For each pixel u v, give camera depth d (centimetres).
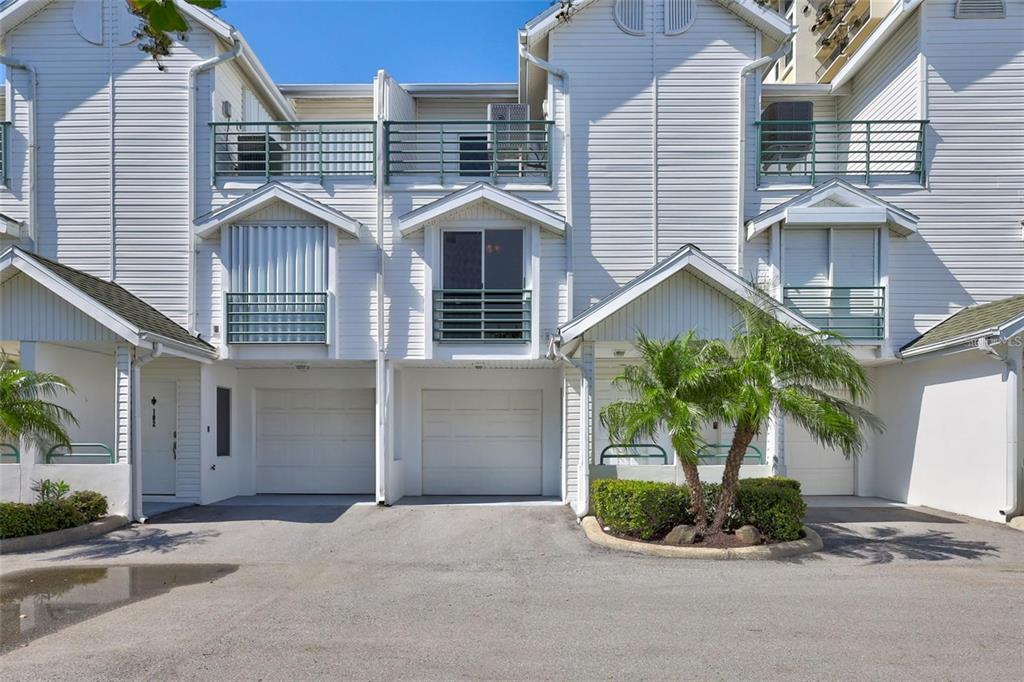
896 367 1298
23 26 1291
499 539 931
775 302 984
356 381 1403
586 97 1283
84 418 1196
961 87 1281
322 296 1218
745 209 1277
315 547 892
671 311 1043
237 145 1354
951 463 1136
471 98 1582
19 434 919
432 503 1254
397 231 1250
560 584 711
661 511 890
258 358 1219
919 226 1273
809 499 1307
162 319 1198
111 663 501
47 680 471
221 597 672
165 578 746
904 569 761
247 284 1223
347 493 1414
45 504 920
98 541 923
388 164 1277
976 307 1232
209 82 1284
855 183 1288
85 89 1286
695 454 845
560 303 1246
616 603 644
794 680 470
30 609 636
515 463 1409
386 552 865
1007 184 1270
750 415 800
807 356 816
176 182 1271
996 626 576
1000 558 811
